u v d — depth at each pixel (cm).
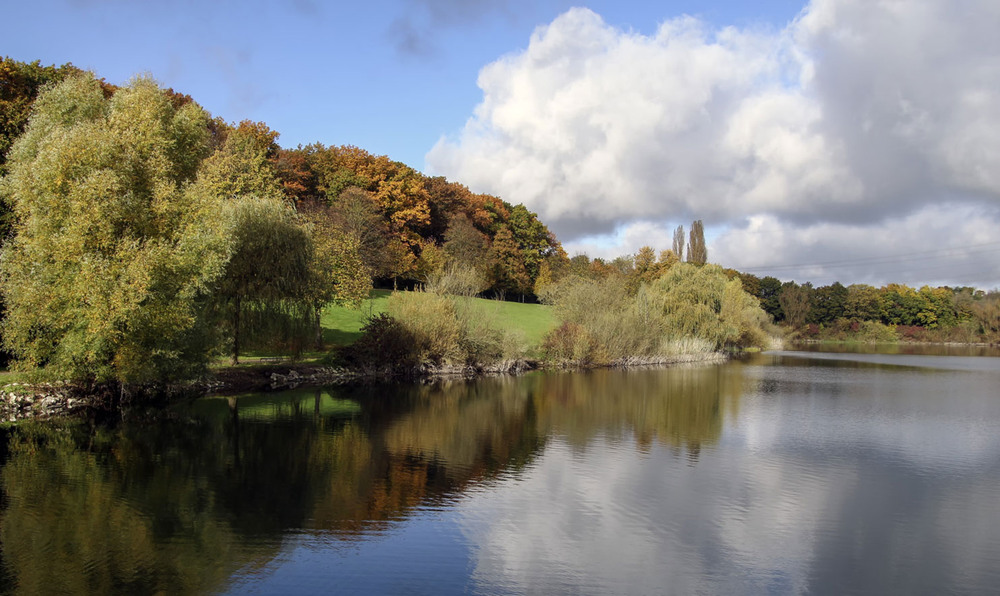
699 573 1065
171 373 2458
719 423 2450
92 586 944
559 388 3438
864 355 7881
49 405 2311
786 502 1457
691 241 10800
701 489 1544
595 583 1015
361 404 2697
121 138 2375
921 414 2781
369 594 948
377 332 3725
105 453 1734
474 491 1485
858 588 1024
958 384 4128
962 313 12425
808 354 7894
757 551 1166
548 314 6938
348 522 1255
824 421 2555
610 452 1919
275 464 1666
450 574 1029
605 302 5206
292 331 3291
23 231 2284
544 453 1883
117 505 1315
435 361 4006
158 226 2383
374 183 7638
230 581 976
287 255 3056
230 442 1902
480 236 8162
